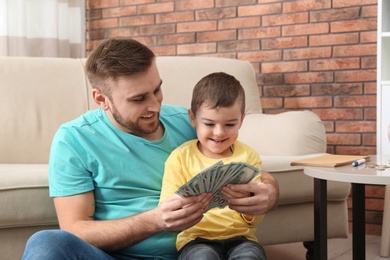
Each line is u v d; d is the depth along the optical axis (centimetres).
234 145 170
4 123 284
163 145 168
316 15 345
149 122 160
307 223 254
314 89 348
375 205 333
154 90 158
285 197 242
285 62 356
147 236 150
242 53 369
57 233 133
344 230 260
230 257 151
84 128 162
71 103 296
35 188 208
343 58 339
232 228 158
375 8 329
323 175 175
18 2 376
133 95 154
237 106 162
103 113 167
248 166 142
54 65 302
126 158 162
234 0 370
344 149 341
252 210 151
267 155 269
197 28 383
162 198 158
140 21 403
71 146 160
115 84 154
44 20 390
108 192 162
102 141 162
